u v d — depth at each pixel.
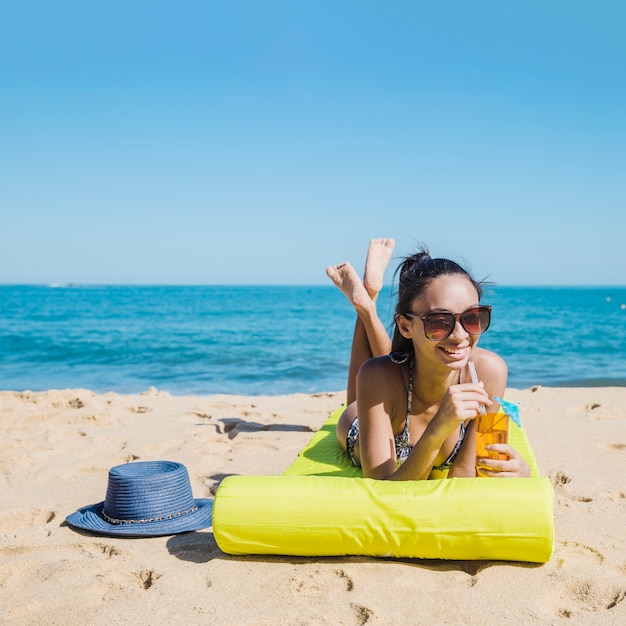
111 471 3.54
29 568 2.90
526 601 2.39
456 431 3.26
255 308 44.88
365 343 4.47
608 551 2.78
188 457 4.72
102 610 2.45
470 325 2.89
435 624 2.25
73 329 22.67
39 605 2.52
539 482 2.69
